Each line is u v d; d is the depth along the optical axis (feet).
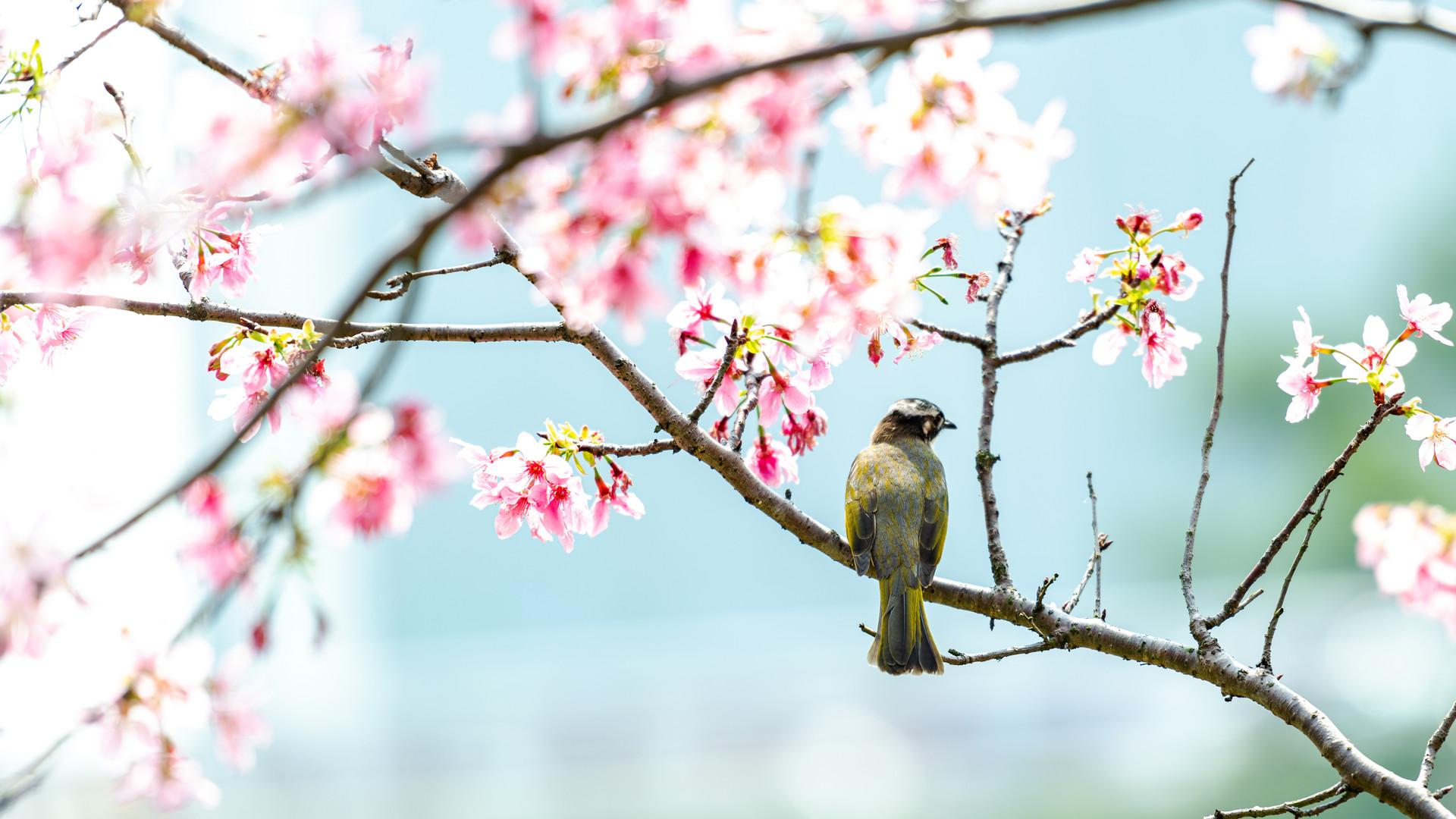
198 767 19.94
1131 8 14.25
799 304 19.52
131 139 19.76
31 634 17.98
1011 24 14.43
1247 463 141.28
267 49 17.29
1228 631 123.03
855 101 19.17
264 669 20.08
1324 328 144.97
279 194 18.31
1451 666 102.63
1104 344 30.71
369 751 126.00
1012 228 33.24
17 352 28.91
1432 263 146.51
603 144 16.99
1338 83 19.84
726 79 14.64
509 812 121.60
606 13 17.06
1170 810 102.01
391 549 146.51
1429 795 24.04
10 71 21.39
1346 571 124.67
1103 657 118.32
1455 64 150.00
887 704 121.39
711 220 17.26
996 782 113.29
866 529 36.65
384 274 15.25
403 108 17.13
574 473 29.45
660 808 118.42
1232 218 27.43
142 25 21.75
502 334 29.50
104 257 19.21
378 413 18.19
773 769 120.88
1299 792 97.50
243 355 27.84
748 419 33.68
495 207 16.84
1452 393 120.37
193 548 18.04
